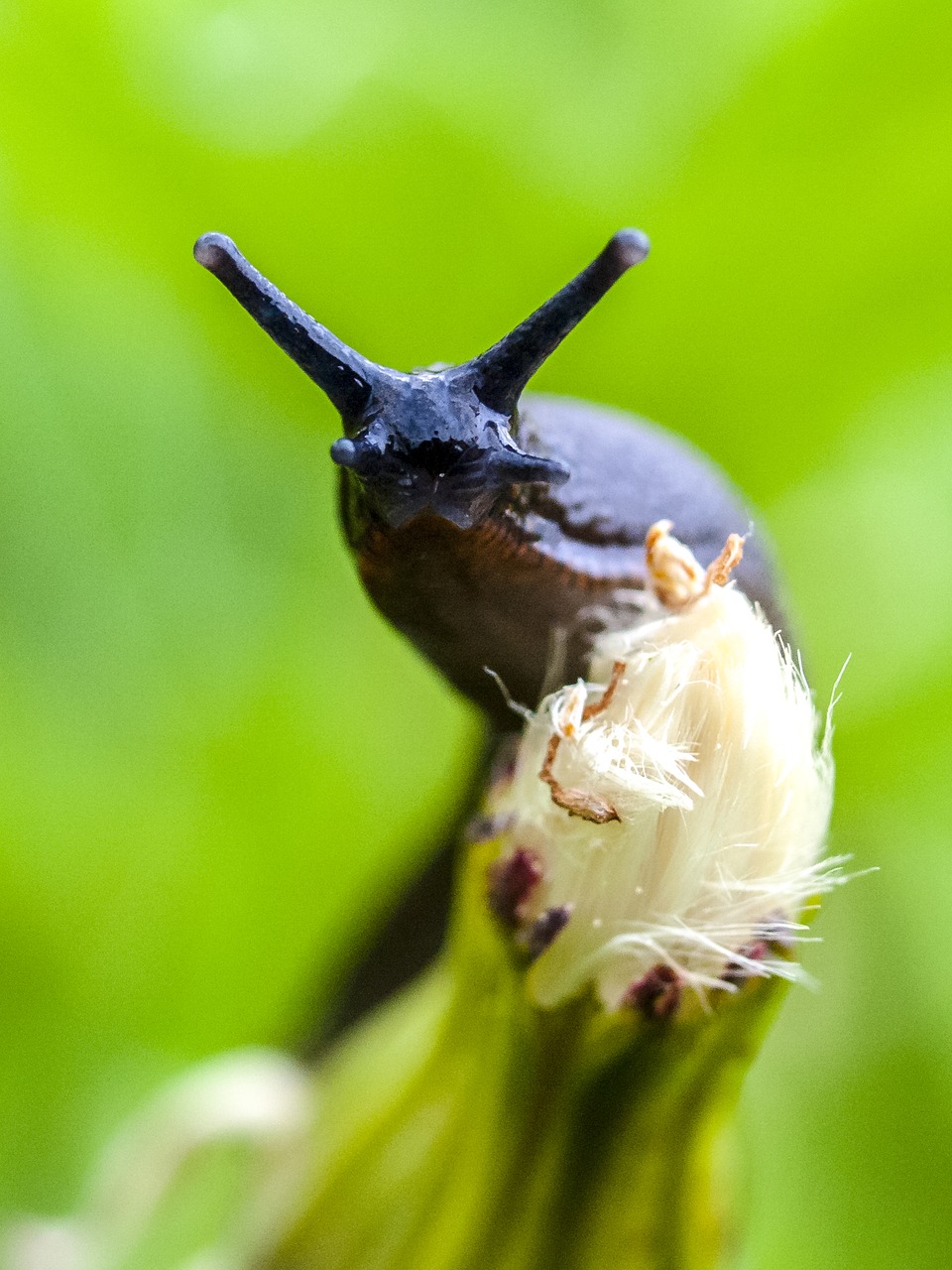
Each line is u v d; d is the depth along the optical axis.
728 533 0.11
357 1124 0.11
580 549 0.10
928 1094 0.15
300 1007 0.14
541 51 0.14
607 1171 0.10
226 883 0.14
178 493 0.15
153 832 0.14
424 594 0.10
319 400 0.15
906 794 0.15
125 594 0.15
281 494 0.15
